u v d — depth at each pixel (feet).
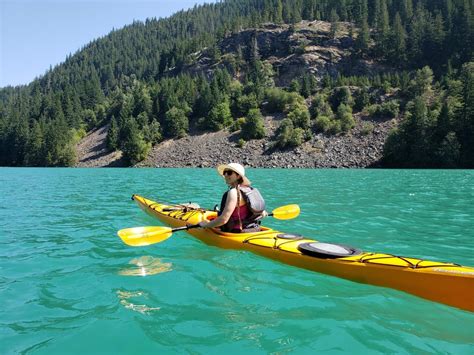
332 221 32.12
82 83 487.61
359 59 363.97
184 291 16.21
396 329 12.97
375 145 232.53
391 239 25.86
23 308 14.64
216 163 247.70
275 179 97.04
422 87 268.41
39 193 59.11
